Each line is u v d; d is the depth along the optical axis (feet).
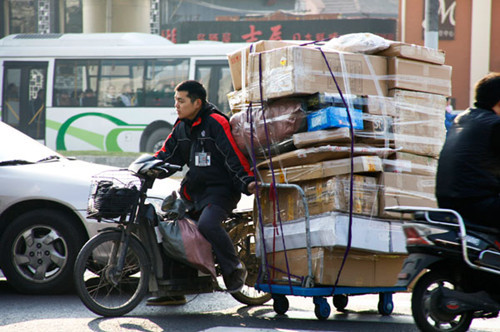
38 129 105.09
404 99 28.45
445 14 152.76
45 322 27.25
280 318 29.19
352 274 27.66
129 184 28.68
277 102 27.73
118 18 154.61
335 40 29.12
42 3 177.17
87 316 28.55
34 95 105.09
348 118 26.58
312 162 27.12
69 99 104.63
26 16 178.09
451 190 23.53
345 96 26.99
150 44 105.70
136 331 25.88
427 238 22.76
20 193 33.47
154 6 167.73
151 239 28.53
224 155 28.43
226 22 166.30
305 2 165.48
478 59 152.15
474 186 23.24
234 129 29.12
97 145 103.86
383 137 27.73
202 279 29.32
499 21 151.53
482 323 28.63
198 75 102.12
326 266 27.04
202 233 28.19
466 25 152.66
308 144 27.02
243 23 166.09
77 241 33.37
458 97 153.07
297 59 26.45
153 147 103.14
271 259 29.12
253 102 28.50
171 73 102.73
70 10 176.76
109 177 28.73
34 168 34.58
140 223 28.43
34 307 30.45
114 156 91.76
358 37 28.35
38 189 33.45
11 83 105.81
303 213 27.73
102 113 103.71
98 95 104.06
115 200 27.61
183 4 167.73
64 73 104.83
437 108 29.48
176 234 27.91
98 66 104.17
